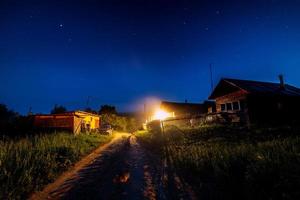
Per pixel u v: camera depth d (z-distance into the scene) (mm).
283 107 20750
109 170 9117
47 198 6047
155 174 8156
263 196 4879
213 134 15562
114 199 5867
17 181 6543
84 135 22062
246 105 19281
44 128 22656
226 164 7066
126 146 17812
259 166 5879
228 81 21938
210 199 5457
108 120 50750
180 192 6117
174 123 26906
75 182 7441
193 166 8234
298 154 6238
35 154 9781
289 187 4598
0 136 17031
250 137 12672
